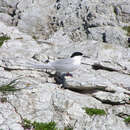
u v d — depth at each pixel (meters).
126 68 15.04
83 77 13.68
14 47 16.95
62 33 21.45
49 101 12.25
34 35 21.95
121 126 11.68
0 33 19.70
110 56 16.23
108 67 15.01
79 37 21.02
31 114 11.53
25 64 14.68
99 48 16.64
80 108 12.12
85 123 11.68
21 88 12.62
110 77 14.18
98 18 21.62
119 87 13.46
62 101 12.25
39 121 11.31
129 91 13.41
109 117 11.96
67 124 11.62
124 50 16.77
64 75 14.04
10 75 13.91
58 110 11.98
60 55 16.11
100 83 13.16
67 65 13.05
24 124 11.09
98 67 15.31
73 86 13.14
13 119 11.12
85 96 13.01
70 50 16.61
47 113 11.67
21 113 11.49
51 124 11.23
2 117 11.08
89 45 17.02
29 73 14.48
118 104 13.01
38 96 12.32
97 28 20.89
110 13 21.92
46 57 15.84
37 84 13.20
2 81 13.12
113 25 21.31
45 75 14.61
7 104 11.73
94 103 12.62
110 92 13.26
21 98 12.06
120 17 21.89
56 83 14.15
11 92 12.33
